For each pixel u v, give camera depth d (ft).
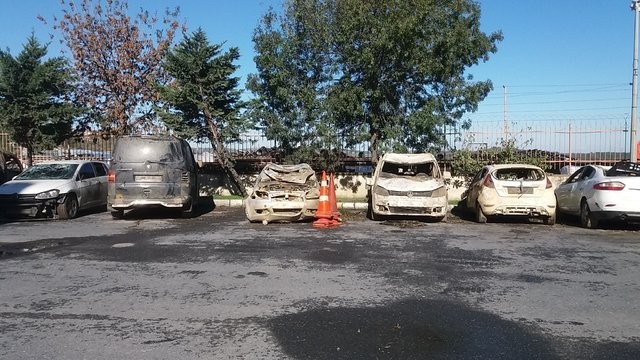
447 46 49.67
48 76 59.72
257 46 53.78
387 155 45.16
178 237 34.06
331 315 18.06
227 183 61.87
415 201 40.70
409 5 49.29
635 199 36.96
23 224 41.04
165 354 14.67
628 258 27.91
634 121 54.60
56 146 62.80
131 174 42.19
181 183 42.80
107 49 61.31
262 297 20.12
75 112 59.98
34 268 24.91
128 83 60.49
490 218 45.62
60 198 43.75
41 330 16.52
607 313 18.43
